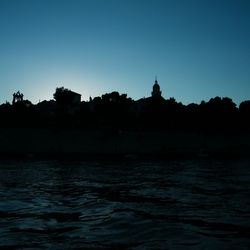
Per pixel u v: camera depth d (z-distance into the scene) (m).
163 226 15.76
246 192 28.17
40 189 31.39
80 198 25.50
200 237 13.92
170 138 113.50
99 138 109.50
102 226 15.81
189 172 49.69
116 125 122.62
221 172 49.56
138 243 13.05
